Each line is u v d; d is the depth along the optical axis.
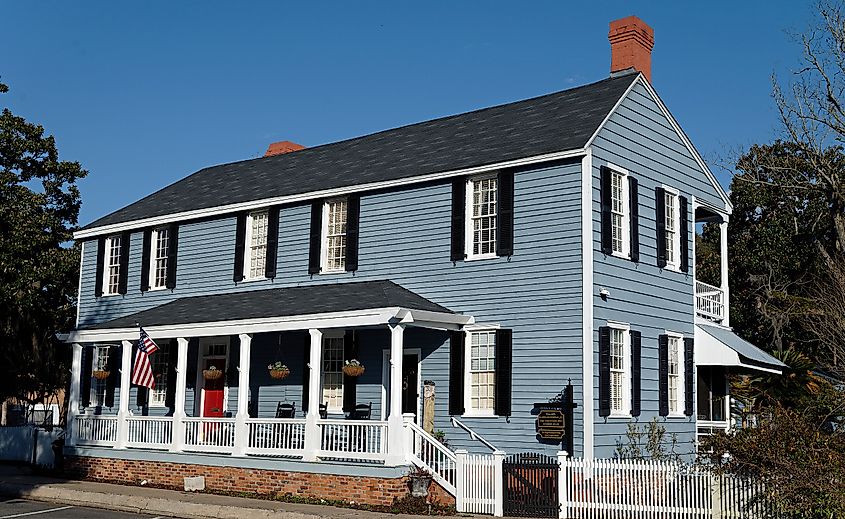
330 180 26.08
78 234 31.77
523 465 18.30
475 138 24.75
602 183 21.56
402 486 19.38
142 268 29.92
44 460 27.17
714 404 26.44
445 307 22.75
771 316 38.44
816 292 38.25
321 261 25.56
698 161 26.28
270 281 26.61
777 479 15.15
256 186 28.61
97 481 24.72
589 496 17.52
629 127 23.12
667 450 22.95
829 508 14.54
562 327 20.86
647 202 23.61
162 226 29.78
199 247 28.64
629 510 17.03
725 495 16.05
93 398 30.09
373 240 24.53
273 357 25.83
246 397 22.55
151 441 24.33
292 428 21.89
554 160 21.36
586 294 20.59
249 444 22.64
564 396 20.58
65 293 37.66
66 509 20.52
